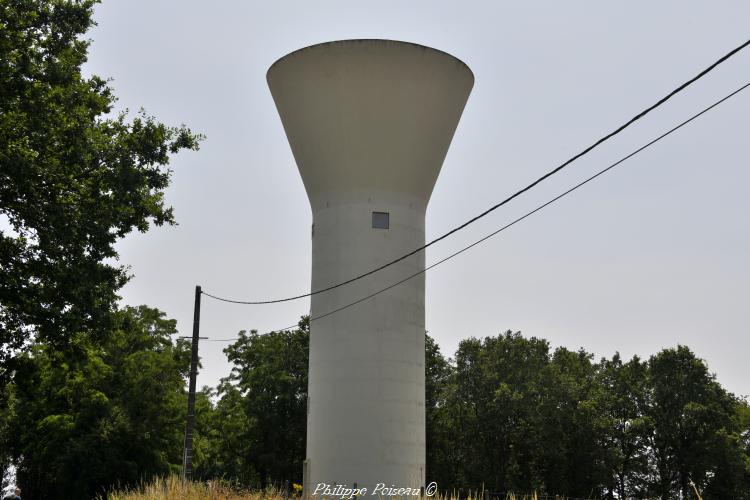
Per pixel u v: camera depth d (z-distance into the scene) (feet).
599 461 165.07
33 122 65.36
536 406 169.27
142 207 72.43
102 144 70.38
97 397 151.12
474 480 173.78
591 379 182.09
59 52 71.82
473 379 178.60
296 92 87.30
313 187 90.33
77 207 69.72
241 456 178.70
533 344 185.57
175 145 75.56
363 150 86.07
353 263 86.28
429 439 179.93
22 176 62.95
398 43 83.76
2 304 70.18
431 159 88.89
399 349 85.46
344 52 83.97
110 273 73.05
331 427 84.02
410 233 88.17
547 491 168.35
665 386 169.99
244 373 179.01
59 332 70.59
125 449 154.20
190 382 79.05
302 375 172.86
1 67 63.05
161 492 62.44
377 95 84.58
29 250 69.36
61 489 152.87
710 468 163.32
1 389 74.90
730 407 172.45
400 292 86.58
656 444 170.30
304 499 69.51
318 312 87.81
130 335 163.02
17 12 68.03
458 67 87.66
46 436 152.15
